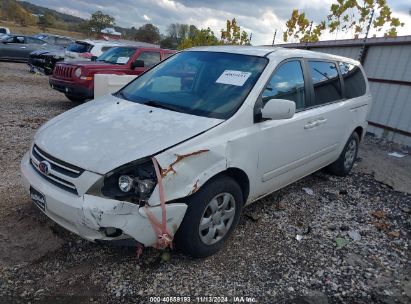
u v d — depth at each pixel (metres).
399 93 9.19
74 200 2.64
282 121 3.79
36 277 2.86
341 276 3.26
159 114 3.30
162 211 2.68
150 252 3.27
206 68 3.97
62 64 9.52
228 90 3.59
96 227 2.58
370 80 10.20
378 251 3.73
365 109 5.78
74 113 3.58
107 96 4.09
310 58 4.51
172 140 2.85
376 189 5.53
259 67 3.78
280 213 4.32
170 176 2.71
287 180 4.27
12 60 20.31
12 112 8.33
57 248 3.21
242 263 3.29
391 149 8.34
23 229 3.42
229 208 3.36
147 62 10.29
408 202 5.13
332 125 4.82
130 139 2.87
